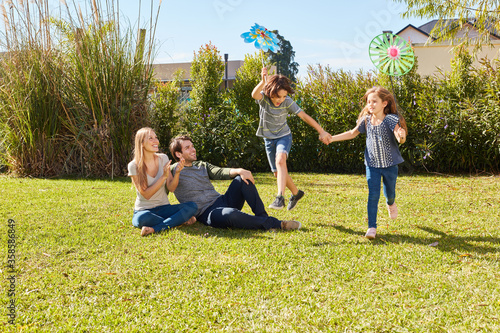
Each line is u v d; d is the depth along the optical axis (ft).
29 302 6.95
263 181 20.67
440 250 9.62
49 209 13.55
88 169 22.15
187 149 12.00
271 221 11.38
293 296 7.15
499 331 6.07
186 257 9.04
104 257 9.08
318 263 8.70
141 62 22.97
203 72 25.79
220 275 8.08
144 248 9.68
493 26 27.89
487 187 18.39
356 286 7.63
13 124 21.84
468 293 7.29
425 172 24.39
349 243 10.15
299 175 23.26
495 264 8.67
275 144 12.85
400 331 6.15
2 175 22.38
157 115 25.22
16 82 21.44
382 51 12.19
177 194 12.32
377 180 11.05
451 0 29.35
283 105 12.42
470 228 11.59
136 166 11.44
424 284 7.68
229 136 24.93
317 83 25.86
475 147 23.30
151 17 23.00
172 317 6.51
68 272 8.23
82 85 21.54
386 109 11.39
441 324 6.31
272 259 8.87
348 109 24.81
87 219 12.35
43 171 21.98
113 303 6.95
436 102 23.65
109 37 21.90
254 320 6.44
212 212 11.60
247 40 12.43
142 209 11.76
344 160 25.29
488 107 22.58
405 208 14.24
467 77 24.22
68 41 22.38
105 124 21.83
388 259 8.95
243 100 26.04
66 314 6.59
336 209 14.10
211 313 6.64
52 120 21.91
